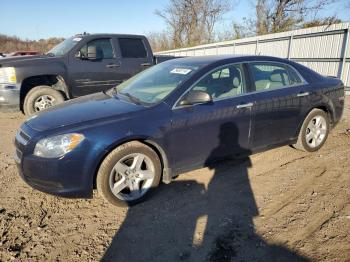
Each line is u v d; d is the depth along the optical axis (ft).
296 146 15.42
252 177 13.16
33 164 9.97
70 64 22.94
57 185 10.02
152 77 13.74
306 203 11.02
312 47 40.09
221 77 12.69
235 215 10.39
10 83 21.31
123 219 10.35
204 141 11.98
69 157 9.80
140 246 9.01
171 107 11.30
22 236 9.46
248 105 12.73
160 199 11.53
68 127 10.13
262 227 9.70
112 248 8.96
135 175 11.02
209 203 11.18
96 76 24.02
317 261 8.20
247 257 8.44
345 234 9.24
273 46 47.42
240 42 55.31
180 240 9.21
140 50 26.20
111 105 11.86
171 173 11.60
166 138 11.09
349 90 35.27
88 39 23.79
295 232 9.41
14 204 11.28
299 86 14.66
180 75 12.51
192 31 119.03
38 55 23.59
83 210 10.91
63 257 8.60
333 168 13.87
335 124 16.62
